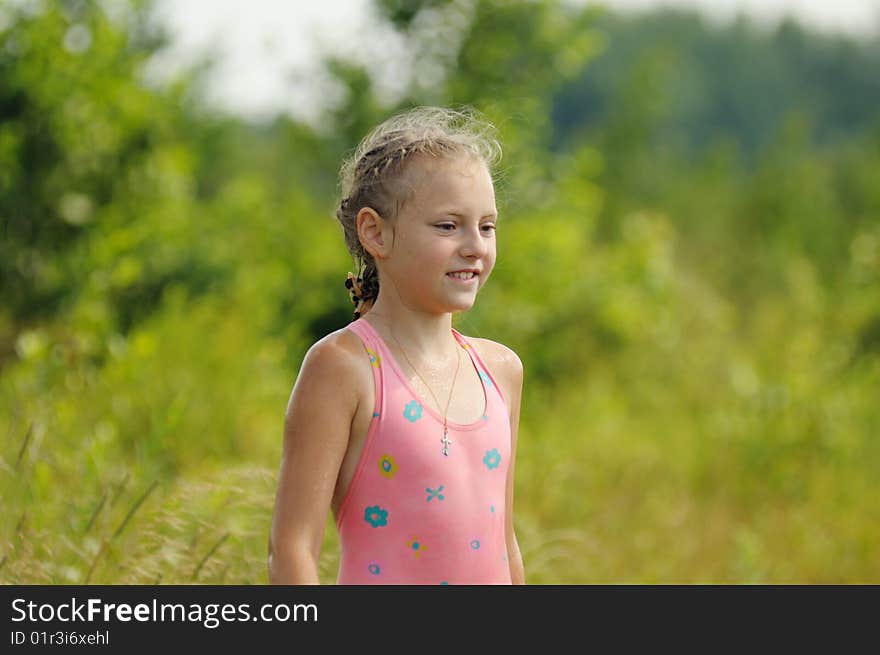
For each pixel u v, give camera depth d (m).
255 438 14.12
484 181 5.60
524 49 21.36
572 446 18.70
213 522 8.69
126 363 13.73
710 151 59.62
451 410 5.60
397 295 5.64
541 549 11.87
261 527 9.45
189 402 13.99
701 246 44.19
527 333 22.59
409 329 5.65
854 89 176.12
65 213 16.77
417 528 5.43
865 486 17.42
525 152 21.20
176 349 16.27
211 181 29.81
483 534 5.56
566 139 60.22
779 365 21.64
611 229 37.72
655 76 52.06
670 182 52.88
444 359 5.71
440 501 5.45
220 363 16.36
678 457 18.53
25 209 16.56
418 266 5.50
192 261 19.00
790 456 18.05
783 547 14.86
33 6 16.81
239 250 20.58
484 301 21.19
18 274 16.20
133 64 18.23
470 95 20.73
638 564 13.66
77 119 17.02
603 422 20.72
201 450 13.26
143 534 8.00
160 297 18.22
